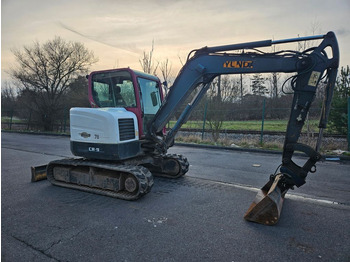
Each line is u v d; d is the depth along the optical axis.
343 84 11.21
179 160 5.67
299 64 3.68
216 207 4.04
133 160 5.08
